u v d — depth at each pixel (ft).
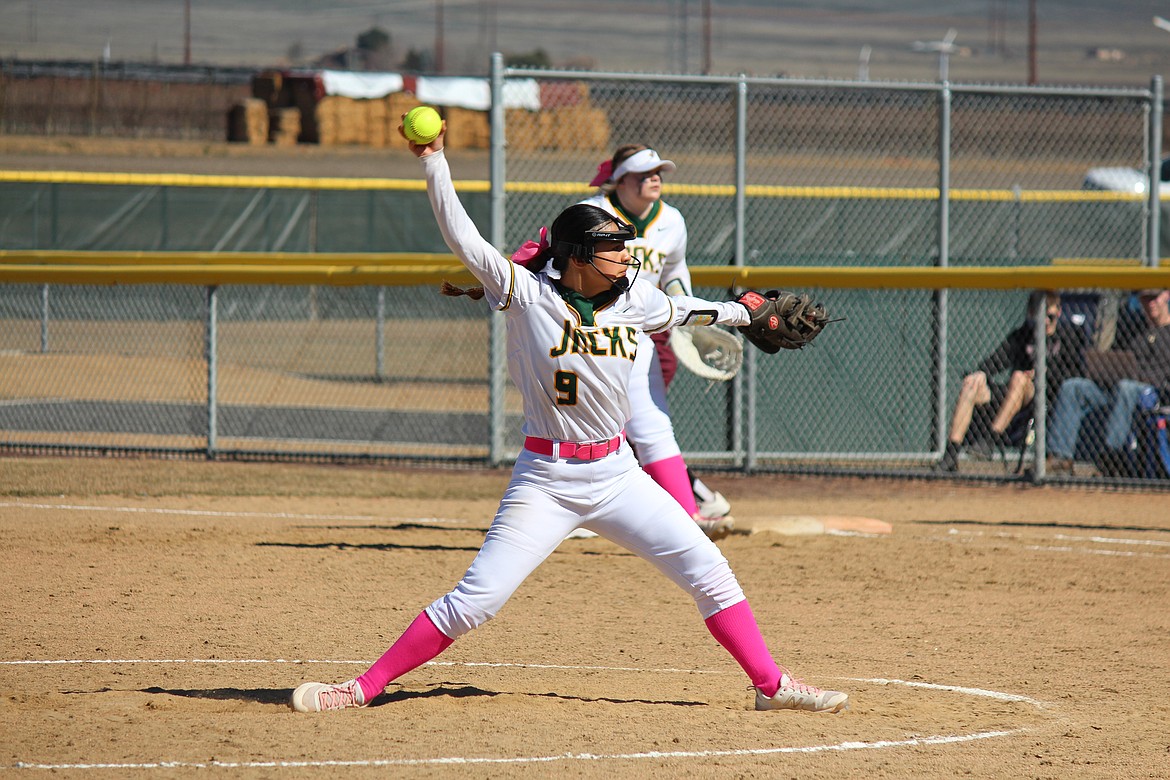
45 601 87.45
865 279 136.15
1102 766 57.77
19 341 227.61
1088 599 95.40
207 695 66.13
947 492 143.64
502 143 139.74
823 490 144.05
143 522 116.37
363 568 100.32
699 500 116.47
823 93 159.63
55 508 121.60
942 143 147.64
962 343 158.30
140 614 84.79
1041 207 187.32
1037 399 143.02
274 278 147.64
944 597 95.45
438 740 58.80
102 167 439.22
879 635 84.28
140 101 541.75
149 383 201.87
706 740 59.98
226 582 94.53
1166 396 146.82
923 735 61.87
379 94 533.55
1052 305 148.15
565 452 61.00
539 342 59.26
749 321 65.67
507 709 64.64
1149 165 153.69
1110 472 147.64
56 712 62.13
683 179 282.77
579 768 55.36
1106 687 72.33
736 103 143.02
